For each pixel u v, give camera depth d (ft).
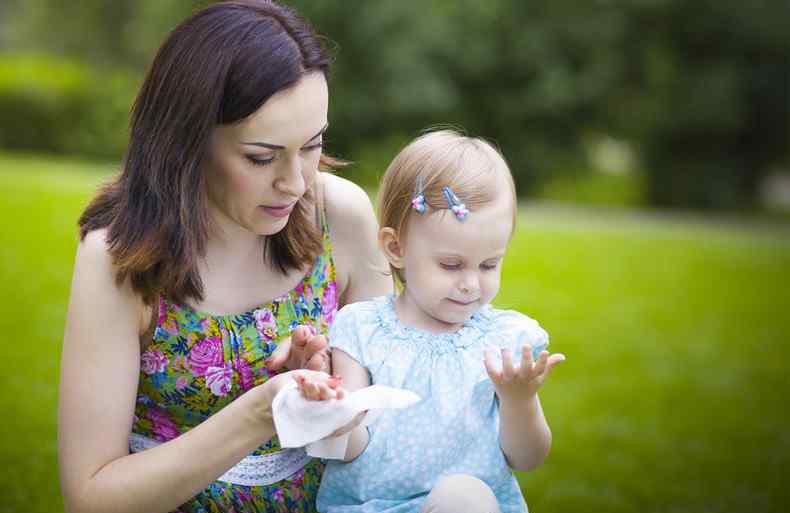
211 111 6.56
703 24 68.95
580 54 69.15
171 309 7.27
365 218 8.20
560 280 27.71
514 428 7.04
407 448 7.25
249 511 7.54
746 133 72.64
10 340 18.30
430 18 65.98
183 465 6.68
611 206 70.79
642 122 70.54
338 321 7.66
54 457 13.20
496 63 68.08
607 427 16.42
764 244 38.55
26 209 29.81
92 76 68.59
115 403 7.03
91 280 7.06
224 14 6.70
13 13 85.56
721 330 23.70
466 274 7.28
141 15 75.31
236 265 7.49
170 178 6.80
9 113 63.82
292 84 6.56
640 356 20.88
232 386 7.45
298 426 6.20
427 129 8.31
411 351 7.43
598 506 13.19
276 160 6.73
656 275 29.86
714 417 17.28
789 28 68.69
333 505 7.43
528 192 71.05
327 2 64.03
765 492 14.03
